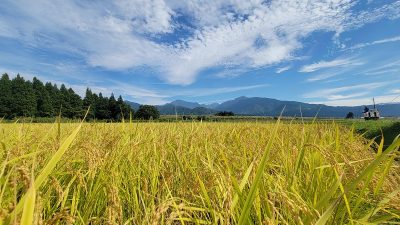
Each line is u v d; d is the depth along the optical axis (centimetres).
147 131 523
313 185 295
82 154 354
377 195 271
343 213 231
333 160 243
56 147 295
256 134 559
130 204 290
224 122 812
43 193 258
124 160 354
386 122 2222
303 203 200
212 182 245
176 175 341
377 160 175
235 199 207
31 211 117
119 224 231
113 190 218
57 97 10181
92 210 266
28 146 329
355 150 370
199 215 270
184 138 496
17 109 9244
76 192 278
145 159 401
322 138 423
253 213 257
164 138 445
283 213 239
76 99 10081
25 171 153
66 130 491
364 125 2144
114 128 534
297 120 515
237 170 313
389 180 291
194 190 256
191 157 416
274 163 392
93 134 513
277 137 465
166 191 288
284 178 302
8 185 208
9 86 9519
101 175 274
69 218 168
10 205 148
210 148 424
